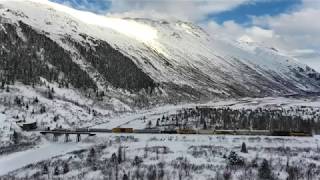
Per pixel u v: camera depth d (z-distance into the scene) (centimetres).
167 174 9406
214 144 12731
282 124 19312
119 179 9206
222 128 19075
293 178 9112
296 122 19538
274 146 12706
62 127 19262
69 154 12400
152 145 12512
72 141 15300
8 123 17300
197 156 11006
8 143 14738
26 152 13588
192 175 9319
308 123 19150
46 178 9694
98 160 11038
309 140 13950
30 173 10431
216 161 10519
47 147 14312
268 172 9338
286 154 11512
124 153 11288
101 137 14825
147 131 15988
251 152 11694
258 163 10338
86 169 10194
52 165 10956
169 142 12962
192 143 12825
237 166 10056
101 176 9488
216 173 9450
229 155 10619
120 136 14600
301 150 12231
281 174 9488
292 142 13550
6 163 12256
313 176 9369
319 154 11700
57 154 12875
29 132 16388
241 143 13050
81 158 11531
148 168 9875
